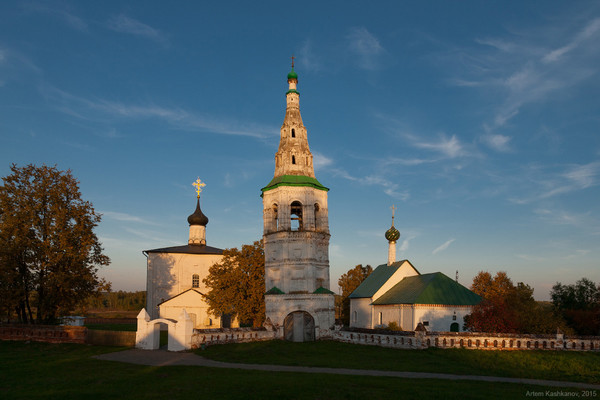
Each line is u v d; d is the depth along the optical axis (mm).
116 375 30500
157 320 44625
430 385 27453
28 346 45969
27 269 53125
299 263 57375
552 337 44156
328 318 57375
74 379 29000
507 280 89875
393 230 82312
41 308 52719
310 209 59156
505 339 44562
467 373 32938
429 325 59781
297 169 60938
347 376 30750
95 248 55969
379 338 49594
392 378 30062
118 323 97688
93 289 55875
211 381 28234
